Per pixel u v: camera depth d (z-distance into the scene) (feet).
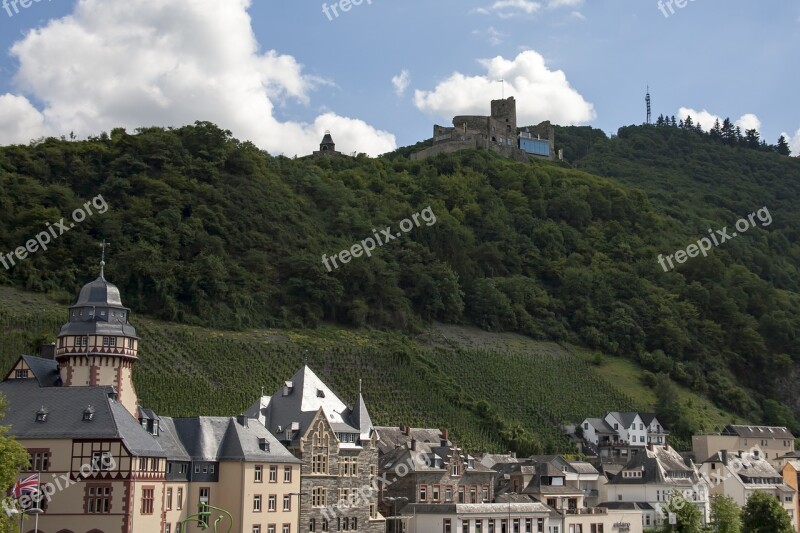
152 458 401.08
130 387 463.83
